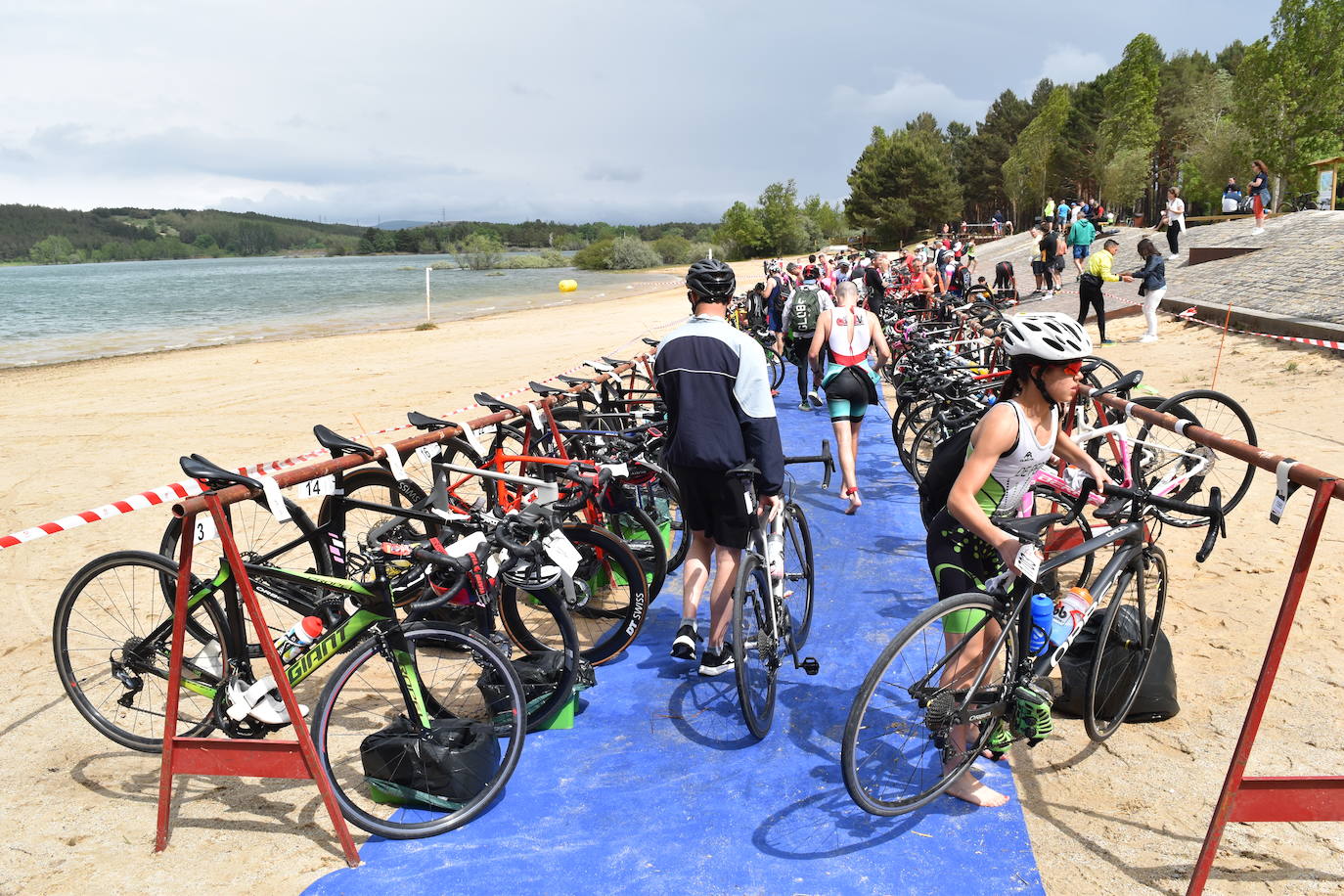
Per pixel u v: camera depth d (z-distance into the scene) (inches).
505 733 154.6
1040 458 121.6
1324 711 153.8
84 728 170.6
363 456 166.7
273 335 1076.5
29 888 122.2
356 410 508.1
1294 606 101.6
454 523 157.2
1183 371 451.8
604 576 185.2
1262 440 315.6
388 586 136.9
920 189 3538.4
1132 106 2694.4
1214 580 210.1
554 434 238.1
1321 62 1678.2
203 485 140.7
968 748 129.8
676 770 144.8
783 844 125.4
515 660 164.1
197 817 139.8
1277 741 145.8
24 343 1043.9
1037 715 126.8
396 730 138.2
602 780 142.9
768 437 155.4
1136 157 2527.1
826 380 273.4
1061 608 129.5
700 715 162.4
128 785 150.1
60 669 154.9
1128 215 2824.8
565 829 130.9
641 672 180.4
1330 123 1675.7
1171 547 232.4
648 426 245.4
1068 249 1295.5
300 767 125.7
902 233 3627.0
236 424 479.2
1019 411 119.0
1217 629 186.1
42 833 135.9
